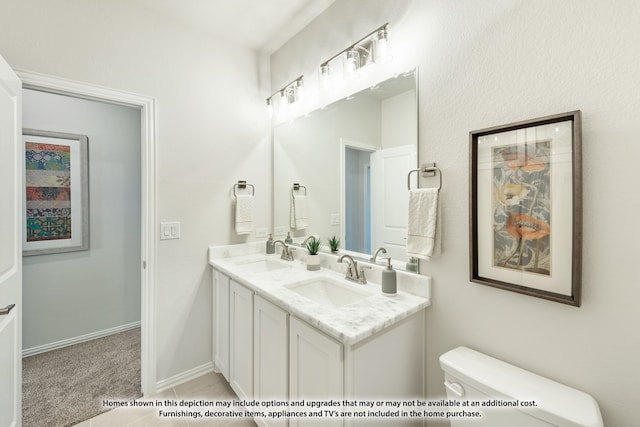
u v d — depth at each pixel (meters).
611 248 0.87
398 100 1.46
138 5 1.84
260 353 1.52
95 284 2.63
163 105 1.93
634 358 0.84
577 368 0.94
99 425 1.62
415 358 1.31
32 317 2.33
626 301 0.85
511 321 1.09
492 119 1.12
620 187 0.86
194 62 2.06
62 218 2.46
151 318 1.90
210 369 2.16
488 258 1.14
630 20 0.83
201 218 2.10
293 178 2.23
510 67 1.07
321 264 1.93
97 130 2.63
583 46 0.91
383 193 1.56
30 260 2.32
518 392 0.93
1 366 1.22
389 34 1.50
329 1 1.82
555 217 0.97
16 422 1.36
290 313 1.30
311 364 1.18
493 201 1.12
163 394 1.89
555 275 0.97
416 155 1.38
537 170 1.00
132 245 2.84
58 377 2.05
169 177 1.96
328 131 1.90
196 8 1.88
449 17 1.25
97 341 2.58
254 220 2.38
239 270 1.85
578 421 0.81
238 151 2.29
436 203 1.26
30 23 1.50
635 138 0.83
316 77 1.99
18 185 1.39
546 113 0.99
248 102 2.34
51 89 1.58
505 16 1.08
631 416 0.85
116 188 2.74
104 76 1.71
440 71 1.29
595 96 0.90
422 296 1.34
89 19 1.67
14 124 1.35
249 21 2.02
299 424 1.25
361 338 1.00
